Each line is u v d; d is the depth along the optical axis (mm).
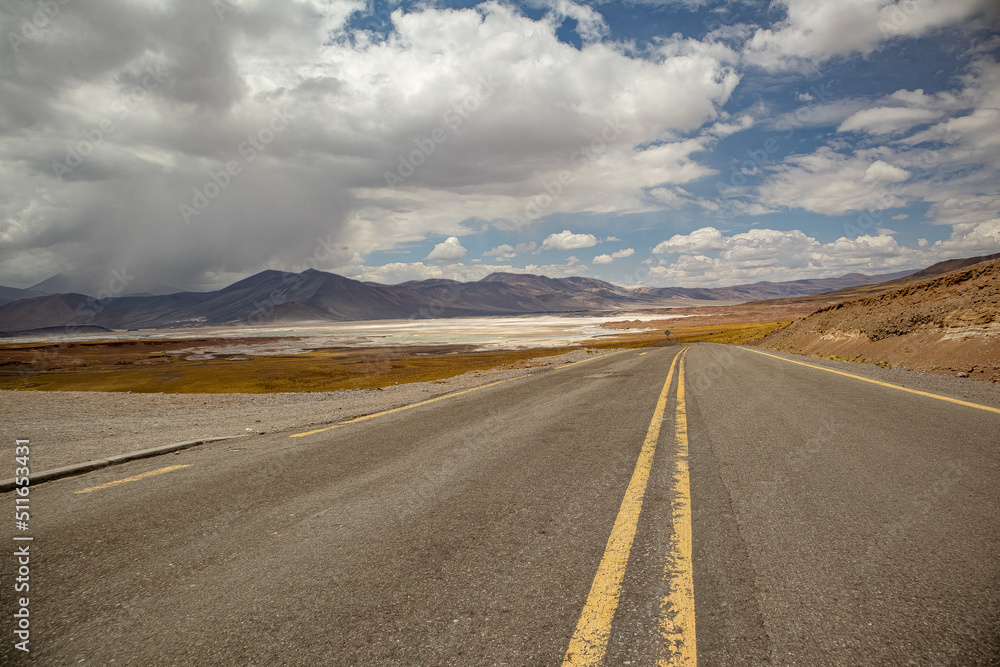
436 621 2031
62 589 2432
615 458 4648
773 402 7633
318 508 3547
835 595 2107
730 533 2801
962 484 3498
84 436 6934
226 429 7105
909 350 14680
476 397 10039
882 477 3730
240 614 2154
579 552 2629
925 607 1998
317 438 6203
